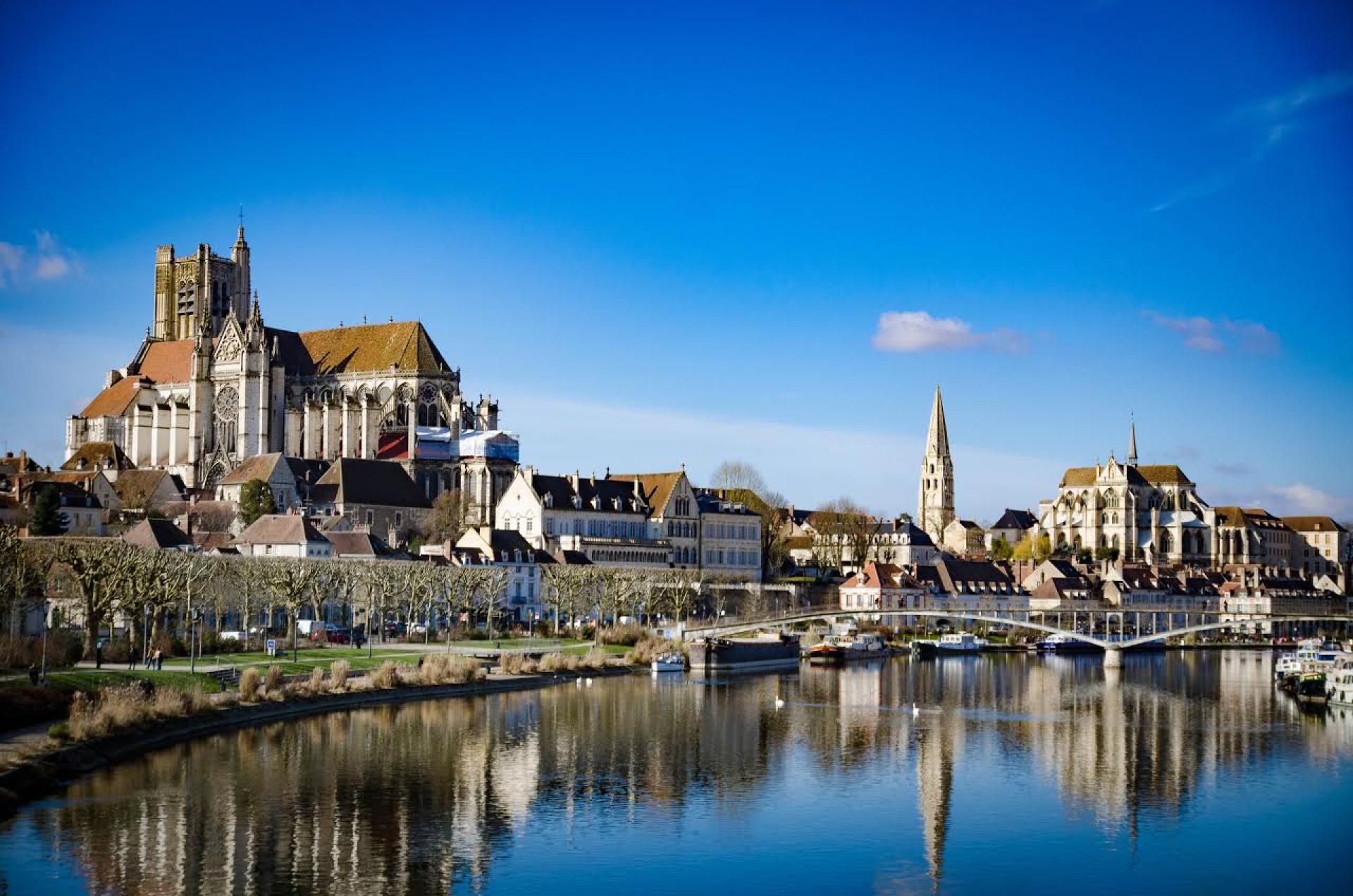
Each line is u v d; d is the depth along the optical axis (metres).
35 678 131.12
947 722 165.62
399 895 92.19
